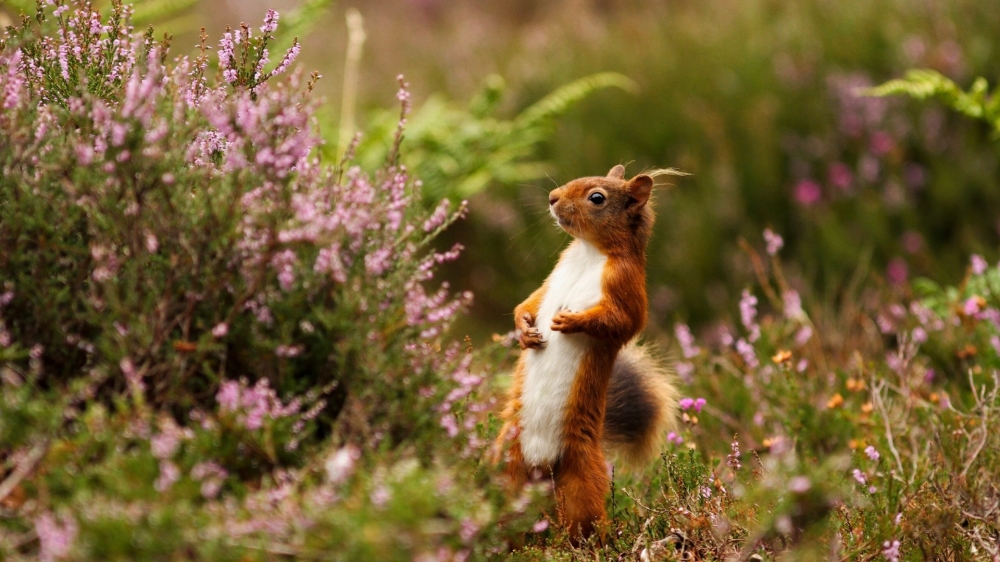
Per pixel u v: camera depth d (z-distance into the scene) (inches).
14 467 175.6
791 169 672.4
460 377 206.7
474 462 210.5
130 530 156.7
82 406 195.8
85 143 199.9
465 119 600.4
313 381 201.3
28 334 195.3
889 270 594.9
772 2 829.8
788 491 203.6
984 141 653.3
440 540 173.2
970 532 255.0
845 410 331.3
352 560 159.0
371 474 179.2
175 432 170.7
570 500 258.4
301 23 450.0
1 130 203.3
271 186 195.6
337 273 193.8
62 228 200.4
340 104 809.5
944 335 385.4
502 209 669.9
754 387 364.5
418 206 229.8
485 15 1112.2
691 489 261.4
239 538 163.0
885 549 223.5
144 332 184.9
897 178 645.3
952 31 714.2
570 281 281.4
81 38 253.0
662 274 637.9
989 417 300.2
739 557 209.2
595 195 278.8
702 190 669.3
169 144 199.6
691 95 738.2
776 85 725.9
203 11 1003.3
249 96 221.5
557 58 809.5
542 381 269.7
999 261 558.3
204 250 194.4
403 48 977.5
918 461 285.7
